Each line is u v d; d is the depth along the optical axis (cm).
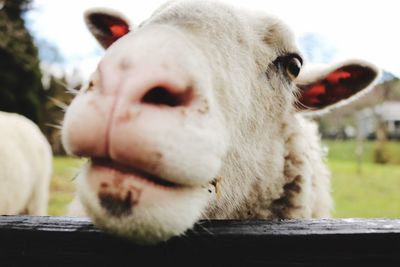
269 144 43
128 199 20
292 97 47
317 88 50
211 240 24
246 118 37
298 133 47
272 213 45
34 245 24
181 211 22
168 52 23
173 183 22
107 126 20
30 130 115
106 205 20
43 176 117
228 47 34
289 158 46
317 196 53
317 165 54
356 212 158
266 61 42
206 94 24
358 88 51
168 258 24
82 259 24
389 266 23
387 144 465
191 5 33
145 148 20
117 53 22
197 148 22
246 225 25
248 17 42
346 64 48
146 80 21
